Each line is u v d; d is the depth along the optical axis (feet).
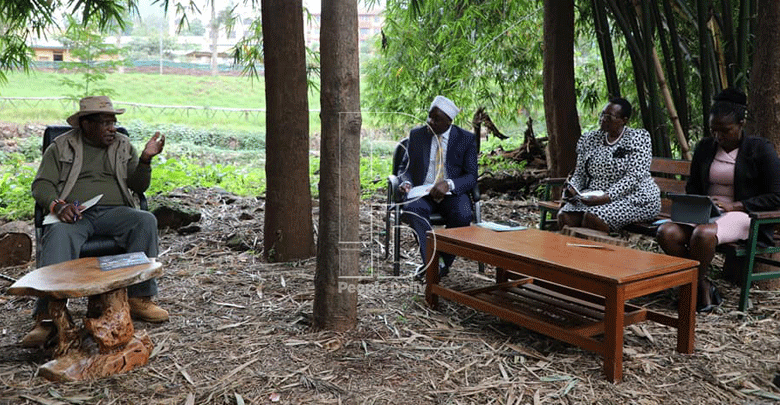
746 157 12.82
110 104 11.83
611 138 14.43
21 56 20.76
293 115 15.24
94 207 11.80
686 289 10.12
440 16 27.81
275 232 15.58
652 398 8.79
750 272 12.03
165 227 18.62
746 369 9.73
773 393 9.00
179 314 11.87
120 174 12.05
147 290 11.36
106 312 9.30
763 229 12.40
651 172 16.56
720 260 15.90
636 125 24.32
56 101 59.67
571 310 11.46
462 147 14.58
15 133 46.44
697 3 14.92
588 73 27.63
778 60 13.55
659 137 16.78
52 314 9.16
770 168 12.51
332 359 9.87
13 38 20.53
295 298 12.80
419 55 28.55
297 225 15.64
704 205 12.11
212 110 66.85
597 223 13.70
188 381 9.04
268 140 15.49
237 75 99.25
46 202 11.41
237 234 17.62
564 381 9.24
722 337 10.96
